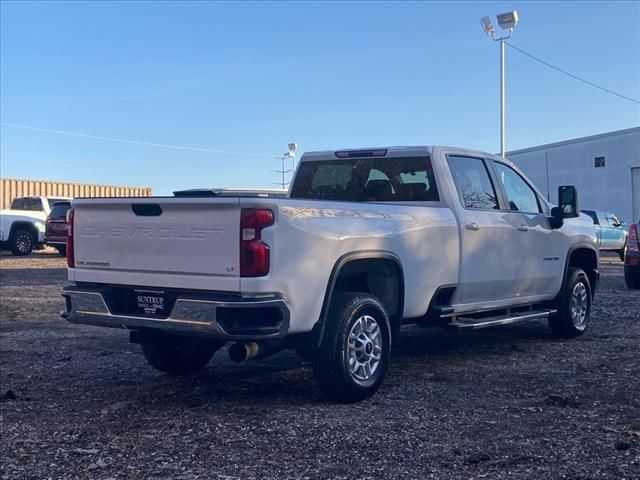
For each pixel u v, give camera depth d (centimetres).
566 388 659
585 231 955
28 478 458
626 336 930
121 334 973
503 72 2723
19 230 2594
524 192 867
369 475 454
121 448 509
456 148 778
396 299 664
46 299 1353
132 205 596
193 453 496
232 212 547
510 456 485
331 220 595
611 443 509
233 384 685
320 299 583
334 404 611
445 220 716
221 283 552
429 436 525
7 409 612
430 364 771
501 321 775
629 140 3725
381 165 784
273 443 512
